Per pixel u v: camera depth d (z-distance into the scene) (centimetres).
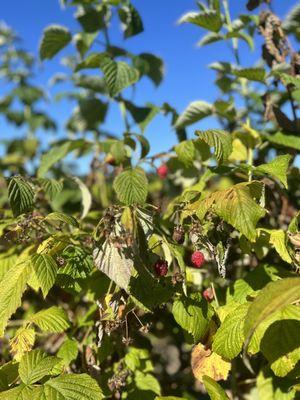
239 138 57
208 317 41
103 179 73
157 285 41
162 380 65
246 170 47
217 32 61
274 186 53
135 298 38
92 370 45
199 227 39
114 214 39
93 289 48
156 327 64
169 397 39
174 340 68
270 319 36
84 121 94
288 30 66
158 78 77
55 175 106
